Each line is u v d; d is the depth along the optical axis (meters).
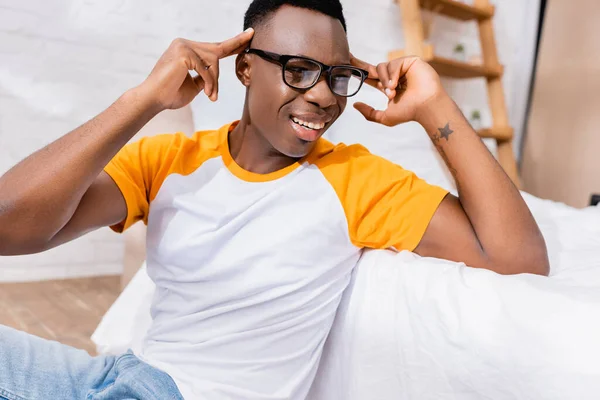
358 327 0.88
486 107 3.17
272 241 0.81
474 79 3.09
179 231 0.84
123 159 0.87
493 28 3.07
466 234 0.85
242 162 0.88
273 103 0.80
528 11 3.22
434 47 2.83
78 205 0.80
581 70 3.13
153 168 0.89
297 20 0.80
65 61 2.06
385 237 0.88
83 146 0.75
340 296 0.90
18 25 1.98
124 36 2.13
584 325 0.65
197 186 0.87
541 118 3.32
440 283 0.80
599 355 0.62
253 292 0.80
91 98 2.12
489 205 0.83
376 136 1.94
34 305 1.91
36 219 0.73
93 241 2.26
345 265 0.89
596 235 1.21
